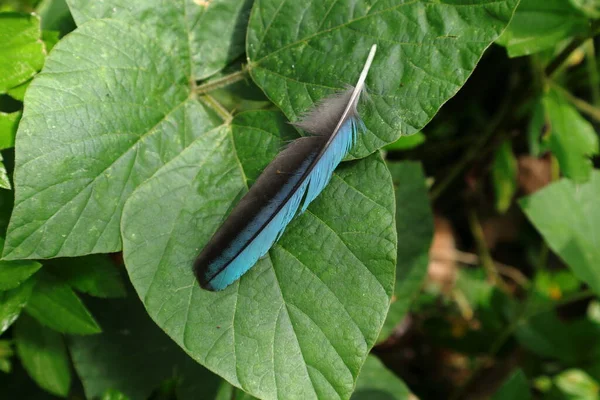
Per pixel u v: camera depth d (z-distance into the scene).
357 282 0.37
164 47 0.39
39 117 0.37
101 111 0.38
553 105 0.47
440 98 0.37
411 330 0.61
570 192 0.49
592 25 0.47
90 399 0.44
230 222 0.37
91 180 0.37
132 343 0.45
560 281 0.62
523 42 0.44
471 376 0.59
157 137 0.39
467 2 0.37
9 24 0.40
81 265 0.41
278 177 0.37
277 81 0.39
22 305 0.40
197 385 0.45
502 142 0.54
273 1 0.39
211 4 0.40
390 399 0.47
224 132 0.39
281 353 0.37
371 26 0.38
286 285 0.37
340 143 0.37
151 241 0.37
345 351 0.37
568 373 0.56
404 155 0.58
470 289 0.59
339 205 0.38
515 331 0.56
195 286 0.37
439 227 0.66
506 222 0.66
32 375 0.43
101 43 0.38
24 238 0.37
